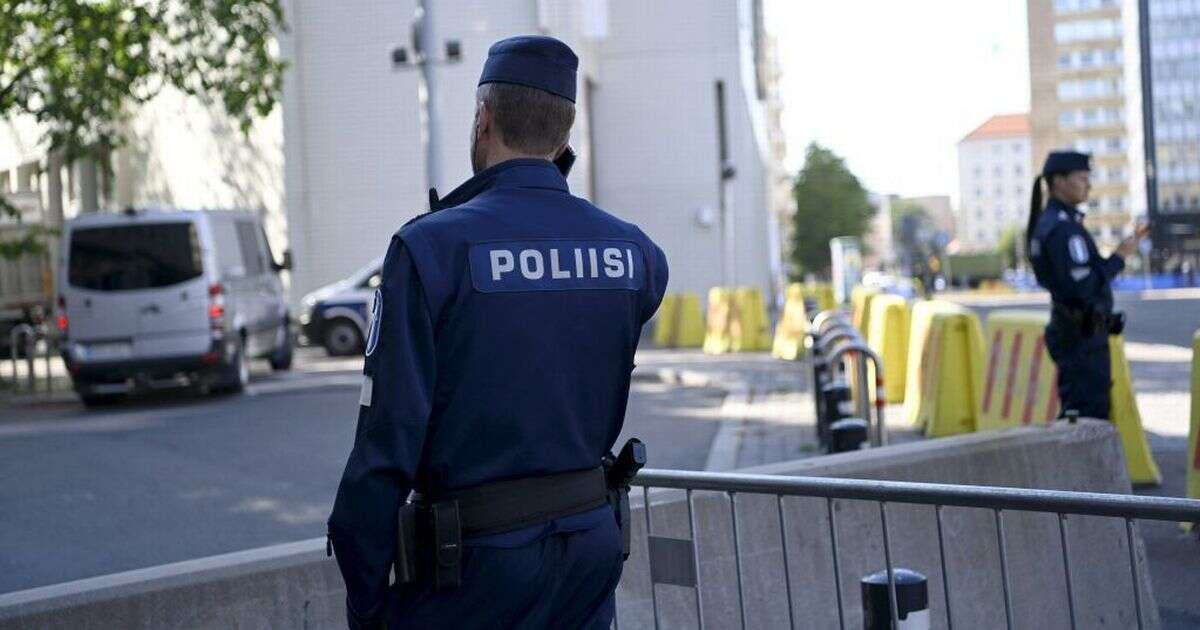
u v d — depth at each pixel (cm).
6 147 3175
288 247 3047
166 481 1195
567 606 314
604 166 3900
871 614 432
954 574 612
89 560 883
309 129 3094
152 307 1908
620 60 3878
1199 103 9975
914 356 1377
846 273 5638
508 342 302
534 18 3061
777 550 579
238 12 2175
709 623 562
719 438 1308
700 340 2878
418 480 309
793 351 2320
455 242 302
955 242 10381
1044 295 6469
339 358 2775
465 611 303
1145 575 594
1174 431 1223
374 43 3078
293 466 1260
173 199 3175
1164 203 9831
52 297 3177
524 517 304
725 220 3759
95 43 2134
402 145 3086
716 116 3878
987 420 1152
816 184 9900
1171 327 2847
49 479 1226
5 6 2066
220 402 1894
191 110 3116
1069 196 852
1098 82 16250
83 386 1905
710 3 3862
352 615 305
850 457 615
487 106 324
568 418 309
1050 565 617
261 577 482
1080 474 654
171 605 466
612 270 318
